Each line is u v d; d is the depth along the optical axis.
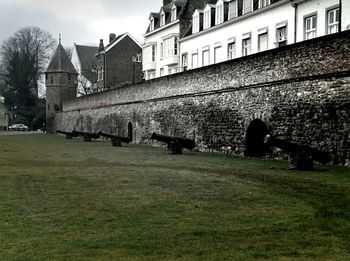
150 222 7.80
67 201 9.69
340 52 16.83
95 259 5.86
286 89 19.73
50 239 6.75
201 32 40.69
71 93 77.12
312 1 26.84
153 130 34.34
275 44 30.31
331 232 7.20
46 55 97.50
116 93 43.50
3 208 8.94
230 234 7.05
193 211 8.68
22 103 93.56
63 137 50.41
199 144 27.16
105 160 19.78
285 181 12.59
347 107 16.39
